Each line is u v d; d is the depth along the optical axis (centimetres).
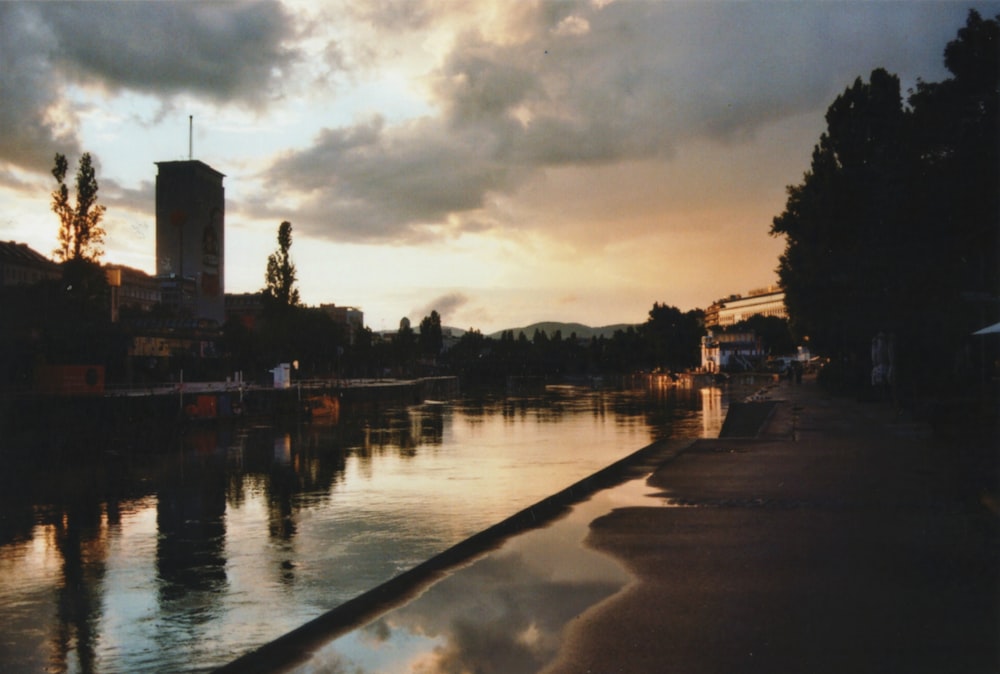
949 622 773
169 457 4166
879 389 4709
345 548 1889
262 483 3158
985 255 3431
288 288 10288
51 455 4156
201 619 1288
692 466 2030
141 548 1914
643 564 1038
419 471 3534
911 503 1405
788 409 4309
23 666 1063
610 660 711
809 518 1300
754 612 821
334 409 7569
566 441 5112
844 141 4838
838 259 4472
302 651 804
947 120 3203
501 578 1022
